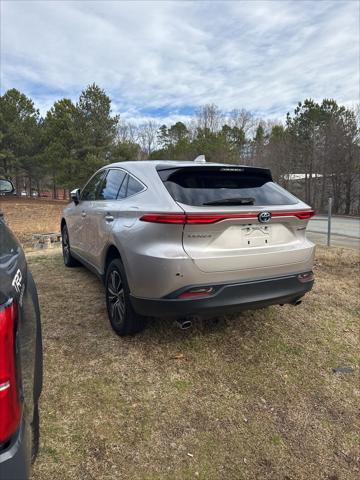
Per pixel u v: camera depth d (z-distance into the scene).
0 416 1.15
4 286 1.25
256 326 3.77
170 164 3.15
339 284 5.20
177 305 2.69
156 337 3.41
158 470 2.05
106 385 2.73
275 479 2.06
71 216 5.10
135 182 3.31
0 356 1.16
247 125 57.62
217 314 2.84
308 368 3.14
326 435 2.40
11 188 3.99
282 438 2.35
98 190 4.26
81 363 2.99
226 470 2.09
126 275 3.03
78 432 2.28
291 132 33.97
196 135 40.94
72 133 25.94
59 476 1.97
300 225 3.23
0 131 32.16
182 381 2.83
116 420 2.39
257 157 39.81
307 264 3.25
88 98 26.98
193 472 2.06
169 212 2.66
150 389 2.71
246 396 2.72
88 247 4.26
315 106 32.06
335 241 9.79
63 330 3.51
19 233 11.66
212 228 2.73
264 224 2.99
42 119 36.50
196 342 3.37
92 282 4.92
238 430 2.38
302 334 3.71
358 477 2.11
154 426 2.37
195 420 2.44
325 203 31.50
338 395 2.80
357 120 29.23
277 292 3.05
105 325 3.62
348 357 3.35
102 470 2.03
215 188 3.04
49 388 2.66
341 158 29.42
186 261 2.65
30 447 1.32
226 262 2.77
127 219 3.12
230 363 3.11
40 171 37.94
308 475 2.10
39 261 6.17
